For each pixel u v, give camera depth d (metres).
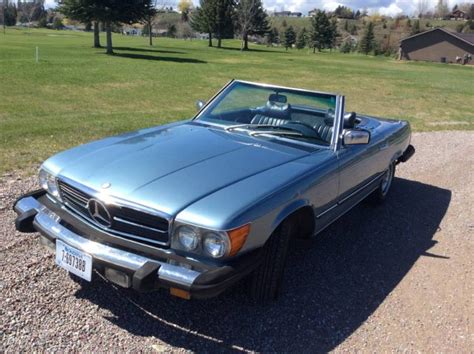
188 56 42.16
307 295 3.73
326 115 4.37
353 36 129.62
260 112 4.59
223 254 2.84
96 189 3.12
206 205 2.93
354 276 4.11
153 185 3.10
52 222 3.32
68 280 3.61
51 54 32.97
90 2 39.03
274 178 3.36
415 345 3.23
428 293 3.93
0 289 3.40
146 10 42.47
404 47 79.69
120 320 3.21
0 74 19.31
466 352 3.21
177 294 2.87
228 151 3.75
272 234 3.36
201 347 3.03
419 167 8.19
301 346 3.12
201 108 4.93
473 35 78.50
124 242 3.02
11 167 6.14
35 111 12.19
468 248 4.90
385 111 16.22
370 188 5.24
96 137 8.41
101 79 20.33
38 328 3.05
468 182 7.44
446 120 14.86
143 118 11.17
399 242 4.93
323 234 5.00
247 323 3.30
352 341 3.22
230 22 68.44
